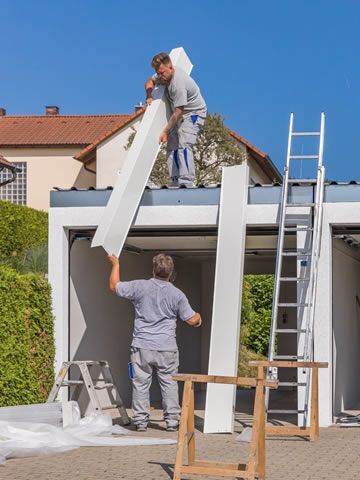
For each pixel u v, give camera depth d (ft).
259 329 84.89
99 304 39.83
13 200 115.55
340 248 39.40
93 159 111.86
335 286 37.86
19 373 31.53
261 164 107.76
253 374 74.49
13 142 114.83
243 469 21.53
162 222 34.47
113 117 122.31
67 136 116.16
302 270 33.30
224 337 31.78
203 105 36.65
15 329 31.58
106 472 22.63
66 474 22.33
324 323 33.14
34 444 26.02
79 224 34.81
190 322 30.83
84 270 37.91
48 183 115.24
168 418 31.24
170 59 35.29
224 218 33.37
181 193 34.50
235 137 102.89
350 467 23.47
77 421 30.73
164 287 30.89
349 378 42.24
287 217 33.71
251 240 39.99
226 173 34.14
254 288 85.35
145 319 30.96
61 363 34.45
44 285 33.83
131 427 32.58
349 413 38.45
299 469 23.15
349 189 33.37
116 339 42.29
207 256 50.67
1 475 22.18
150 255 47.32
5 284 31.27
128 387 43.93
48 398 31.83
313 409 28.96
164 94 35.86
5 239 68.85
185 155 36.29
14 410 28.63
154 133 34.83
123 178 33.37
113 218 31.96
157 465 23.76
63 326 34.71
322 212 33.40
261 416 21.42
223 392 31.22
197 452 26.32
